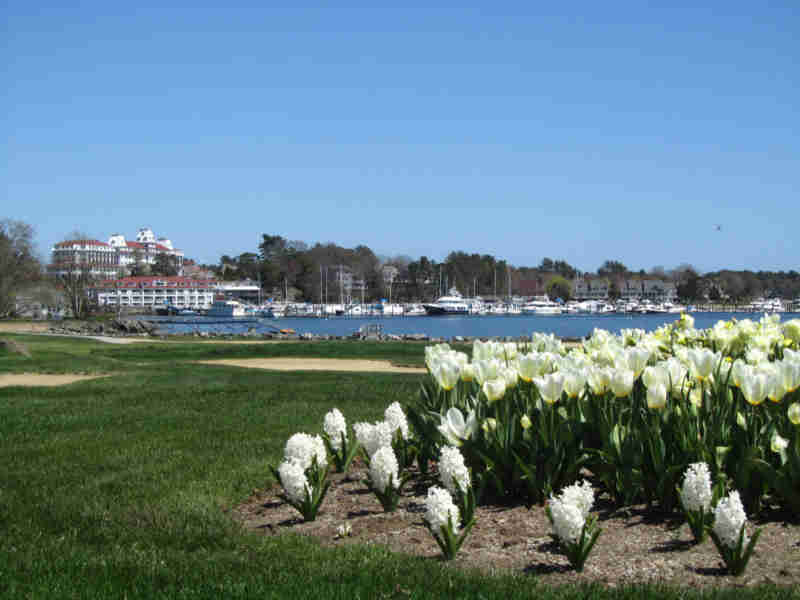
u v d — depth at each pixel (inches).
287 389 660.7
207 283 7603.4
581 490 195.6
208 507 273.7
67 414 523.2
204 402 578.9
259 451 372.5
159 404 573.0
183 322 4576.8
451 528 202.8
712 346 299.4
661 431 234.7
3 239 3865.7
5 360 1030.4
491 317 5940.0
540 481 241.4
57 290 4618.6
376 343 1680.6
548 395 232.1
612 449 233.5
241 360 1251.2
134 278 7618.1
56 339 2050.9
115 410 541.0
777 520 218.4
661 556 197.9
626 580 184.4
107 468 345.7
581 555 190.7
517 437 252.2
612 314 6225.4
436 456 281.4
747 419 230.8
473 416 245.4
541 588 178.2
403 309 5964.6
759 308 6077.8
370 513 257.3
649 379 222.8
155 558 219.1
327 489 275.1
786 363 213.8
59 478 326.0
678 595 168.4
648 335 313.3
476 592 178.1
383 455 252.4
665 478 223.8
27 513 272.5
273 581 194.5
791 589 168.4
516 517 234.7
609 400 250.4
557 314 6176.2
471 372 260.4
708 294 7608.3
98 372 929.5
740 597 164.6
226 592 187.3
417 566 198.4
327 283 7086.6
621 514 232.8
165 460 356.8
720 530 181.6
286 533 237.1
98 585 196.1
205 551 226.1
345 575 195.0
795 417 209.8
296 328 4379.9
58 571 208.8
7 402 598.9
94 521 261.1
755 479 218.1
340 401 570.6
